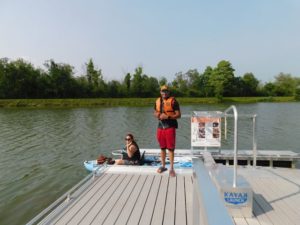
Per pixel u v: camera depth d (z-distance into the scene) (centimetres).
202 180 173
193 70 7531
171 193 467
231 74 7075
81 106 4894
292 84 7962
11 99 5397
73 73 6544
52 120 2752
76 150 1400
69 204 431
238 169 640
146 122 2556
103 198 452
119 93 6594
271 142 1656
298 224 366
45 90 5972
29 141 1638
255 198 456
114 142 1612
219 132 770
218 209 127
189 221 371
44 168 1076
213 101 5953
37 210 706
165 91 517
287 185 519
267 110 3981
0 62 5750
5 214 685
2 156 1270
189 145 1561
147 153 827
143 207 416
